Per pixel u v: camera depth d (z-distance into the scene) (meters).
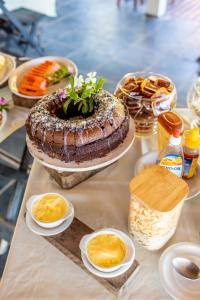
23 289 0.55
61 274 0.57
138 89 0.84
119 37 2.69
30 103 0.97
